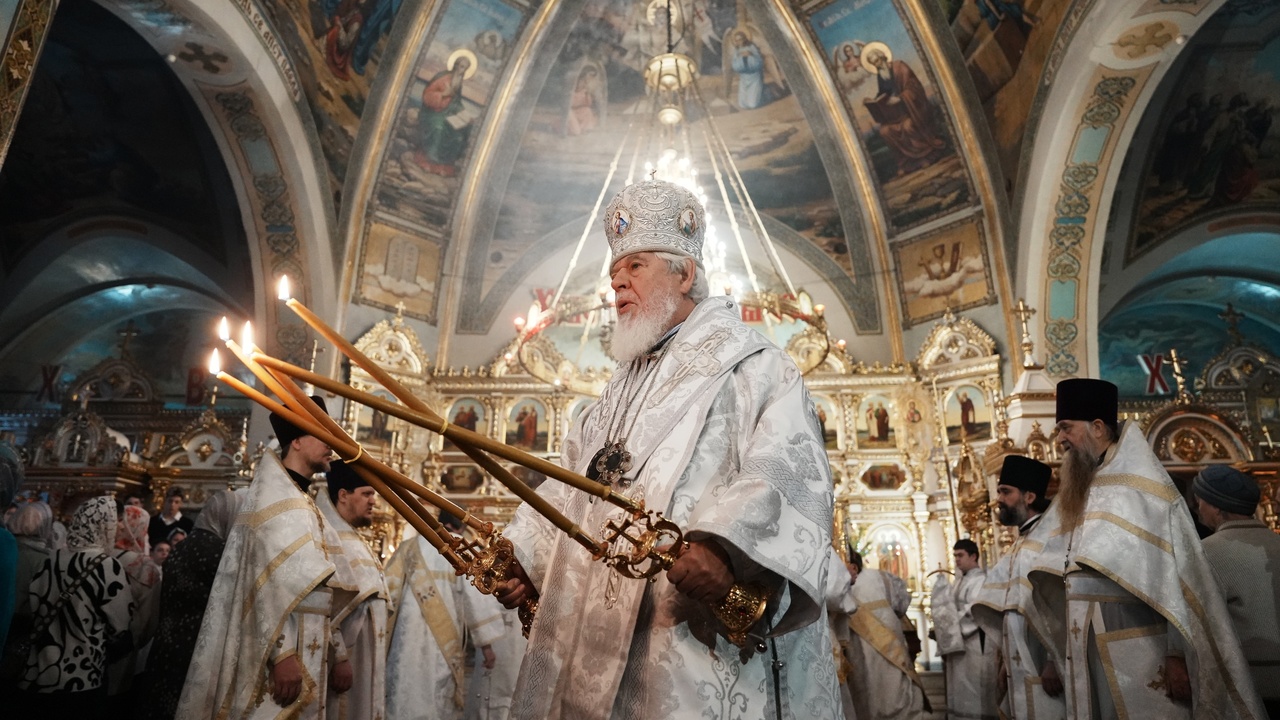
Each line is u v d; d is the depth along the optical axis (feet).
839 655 19.95
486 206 52.21
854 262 51.90
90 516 13.56
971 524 39.11
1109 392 12.92
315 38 38.93
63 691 11.87
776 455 5.64
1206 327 59.62
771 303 28.30
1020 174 41.98
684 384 6.40
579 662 5.82
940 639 21.90
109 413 57.67
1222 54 45.16
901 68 46.03
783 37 48.42
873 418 46.29
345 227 44.96
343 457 5.55
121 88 47.01
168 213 53.06
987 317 45.27
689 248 7.20
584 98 51.31
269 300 43.14
